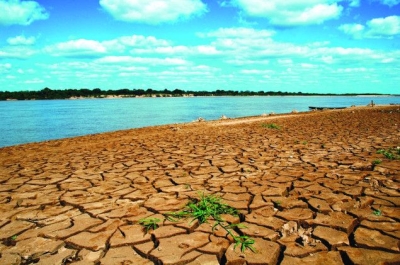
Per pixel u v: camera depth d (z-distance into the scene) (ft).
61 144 34.42
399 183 13.80
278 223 9.95
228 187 13.98
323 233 9.16
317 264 7.59
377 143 25.21
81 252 8.57
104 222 10.53
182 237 9.21
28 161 23.29
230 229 9.68
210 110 136.36
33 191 14.55
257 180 14.99
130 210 11.55
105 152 25.81
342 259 7.85
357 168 16.90
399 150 20.99
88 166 19.89
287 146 25.21
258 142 28.25
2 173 18.94
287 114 77.92
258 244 8.64
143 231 9.73
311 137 30.81
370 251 8.12
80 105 222.89
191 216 10.76
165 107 175.01
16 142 46.57
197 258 8.05
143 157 22.47
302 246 8.46
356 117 58.23
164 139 33.60
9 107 193.57
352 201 11.69
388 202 11.49
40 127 67.67
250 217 10.50
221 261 8.12
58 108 172.45
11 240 9.48
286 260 7.81
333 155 20.63
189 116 99.40
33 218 11.14
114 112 126.82
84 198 13.17
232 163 19.15
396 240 8.61
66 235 9.62
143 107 176.96
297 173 16.07
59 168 19.65
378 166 16.92
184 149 25.52
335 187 13.42
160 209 11.51
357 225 9.67
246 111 126.00
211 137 33.73
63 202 12.80
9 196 13.92
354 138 28.86
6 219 11.13
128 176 16.75
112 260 8.11
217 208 11.23
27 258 8.32
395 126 39.22
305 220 10.07
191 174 16.74
